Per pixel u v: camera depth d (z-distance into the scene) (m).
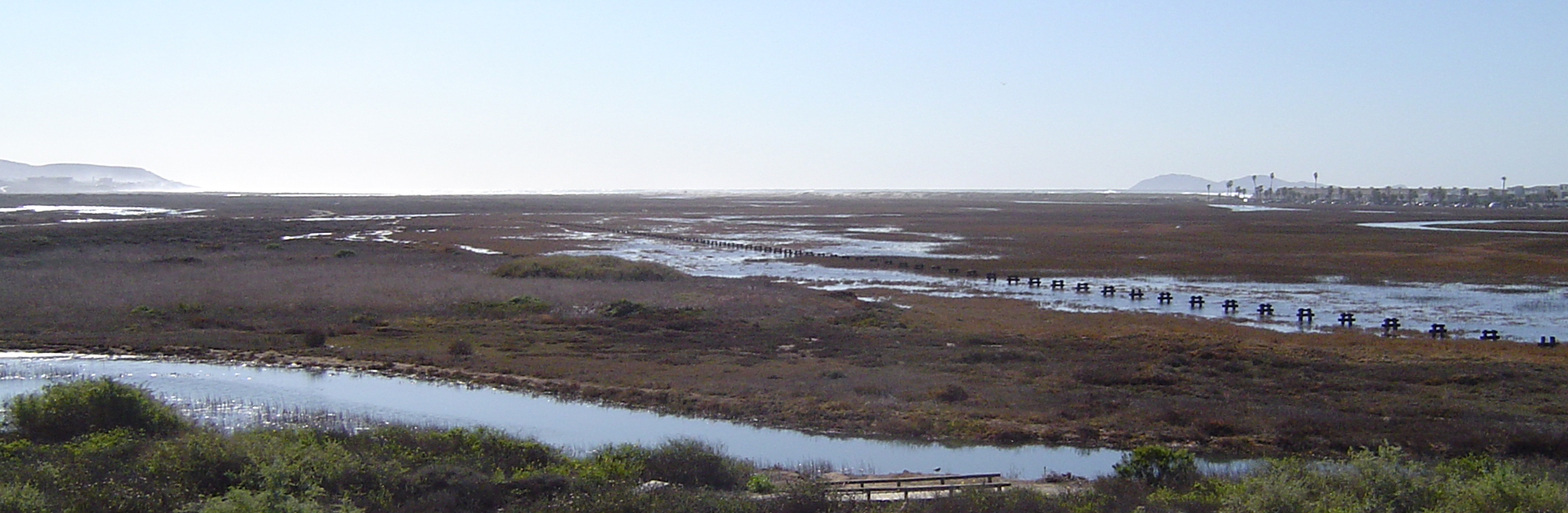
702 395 26.58
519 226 112.50
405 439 19.56
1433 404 25.22
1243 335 37.72
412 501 15.30
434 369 30.45
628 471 17.48
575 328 39.12
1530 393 26.97
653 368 30.72
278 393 27.62
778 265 67.38
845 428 23.95
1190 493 15.97
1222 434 22.89
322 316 41.56
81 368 30.80
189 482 15.75
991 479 18.38
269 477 15.28
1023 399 25.94
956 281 57.34
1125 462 18.64
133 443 18.53
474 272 58.41
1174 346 34.34
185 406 25.66
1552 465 19.14
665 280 55.06
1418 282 56.38
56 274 53.53
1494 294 51.22
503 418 24.97
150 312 41.03
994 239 93.12
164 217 129.00
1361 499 15.08
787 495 15.71
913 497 17.06
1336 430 22.45
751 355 33.12
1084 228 110.00
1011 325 40.09
